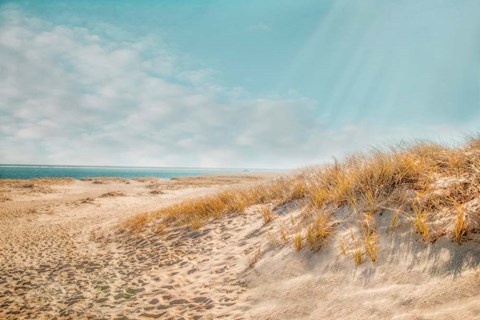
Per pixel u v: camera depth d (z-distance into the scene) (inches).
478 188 128.3
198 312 129.6
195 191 1175.6
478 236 103.0
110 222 493.7
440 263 101.7
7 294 186.9
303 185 270.7
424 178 160.9
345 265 128.1
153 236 316.8
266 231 218.8
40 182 1423.5
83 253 289.9
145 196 1036.5
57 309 155.6
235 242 225.0
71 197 1024.2
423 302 88.7
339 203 189.0
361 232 146.6
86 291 179.0
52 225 524.4
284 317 111.0
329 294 114.7
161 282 176.7
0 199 886.4
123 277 198.4
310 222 187.6
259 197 343.0
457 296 84.9
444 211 125.9
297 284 130.4
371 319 91.6
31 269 244.4
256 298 131.9
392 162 189.0
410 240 121.9
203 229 289.7
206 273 178.4
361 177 195.6
